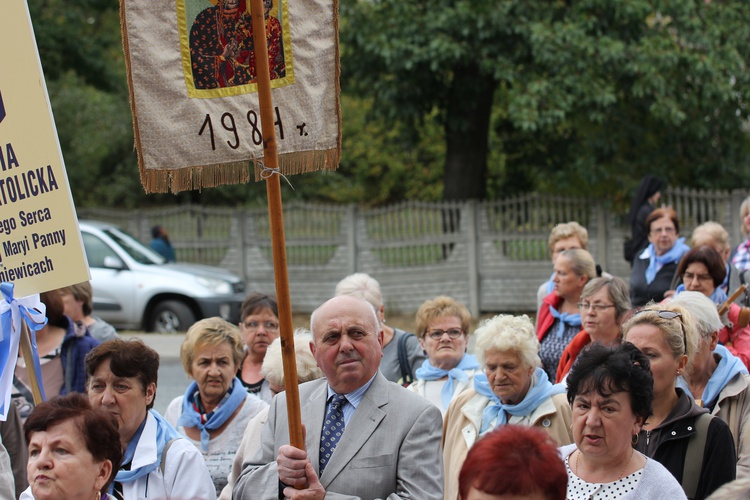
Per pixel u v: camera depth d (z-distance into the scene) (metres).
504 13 18.70
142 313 18.38
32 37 5.19
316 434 4.82
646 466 4.40
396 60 19.45
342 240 21.19
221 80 4.70
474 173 21.94
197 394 6.44
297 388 4.48
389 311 20.86
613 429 4.28
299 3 4.78
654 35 18.86
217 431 6.30
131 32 4.64
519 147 22.27
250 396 6.43
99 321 8.30
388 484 4.67
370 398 4.83
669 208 9.85
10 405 5.92
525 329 5.79
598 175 19.36
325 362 4.82
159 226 21.45
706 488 4.81
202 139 4.70
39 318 5.43
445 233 20.30
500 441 3.34
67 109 28.56
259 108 4.55
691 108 19.22
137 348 5.08
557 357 7.86
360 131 32.38
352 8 19.70
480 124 21.70
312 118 4.80
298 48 4.78
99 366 5.01
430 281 20.47
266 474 4.76
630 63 18.44
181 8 4.67
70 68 23.94
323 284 21.41
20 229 5.34
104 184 31.89
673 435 4.88
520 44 19.14
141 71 4.65
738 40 19.25
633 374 4.31
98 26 25.80
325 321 4.85
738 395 5.48
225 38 4.70
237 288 18.88
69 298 7.98
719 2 19.56
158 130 4.67
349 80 21.59
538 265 19.58
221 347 6.25
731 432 5.34
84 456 4.27
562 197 19.36
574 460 4.54
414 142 21.95
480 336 5.86
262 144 4.63
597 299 6.86
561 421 5.74
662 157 19.97
